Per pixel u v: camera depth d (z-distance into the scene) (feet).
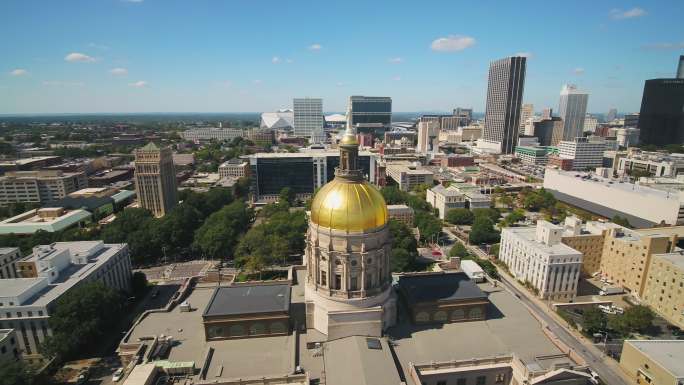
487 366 269.03
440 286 325.21
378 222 288.92
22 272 442.50
